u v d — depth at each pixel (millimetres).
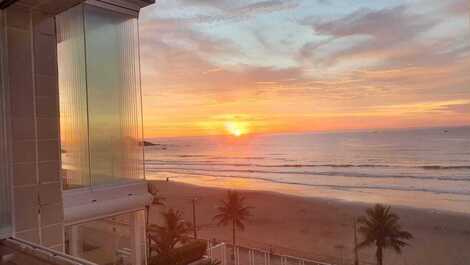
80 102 3900
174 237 9734
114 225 4117
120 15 4328
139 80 4484
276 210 24719
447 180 22578
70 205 3668
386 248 18578
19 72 2939
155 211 20359
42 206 3008
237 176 34938
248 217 23516
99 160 4020
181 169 38938
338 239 19297
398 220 19656
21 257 2482
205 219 22797
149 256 8484
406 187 24500
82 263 2133
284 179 32312
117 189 4148
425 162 23875
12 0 2830
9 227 2793
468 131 20016
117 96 4254
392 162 26203
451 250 16781
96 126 4031
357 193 27375
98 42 4102
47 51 3145
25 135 2941
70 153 3756
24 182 2908
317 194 29016
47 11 3104
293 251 18094
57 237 3096
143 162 4445
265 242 19328
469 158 21312
